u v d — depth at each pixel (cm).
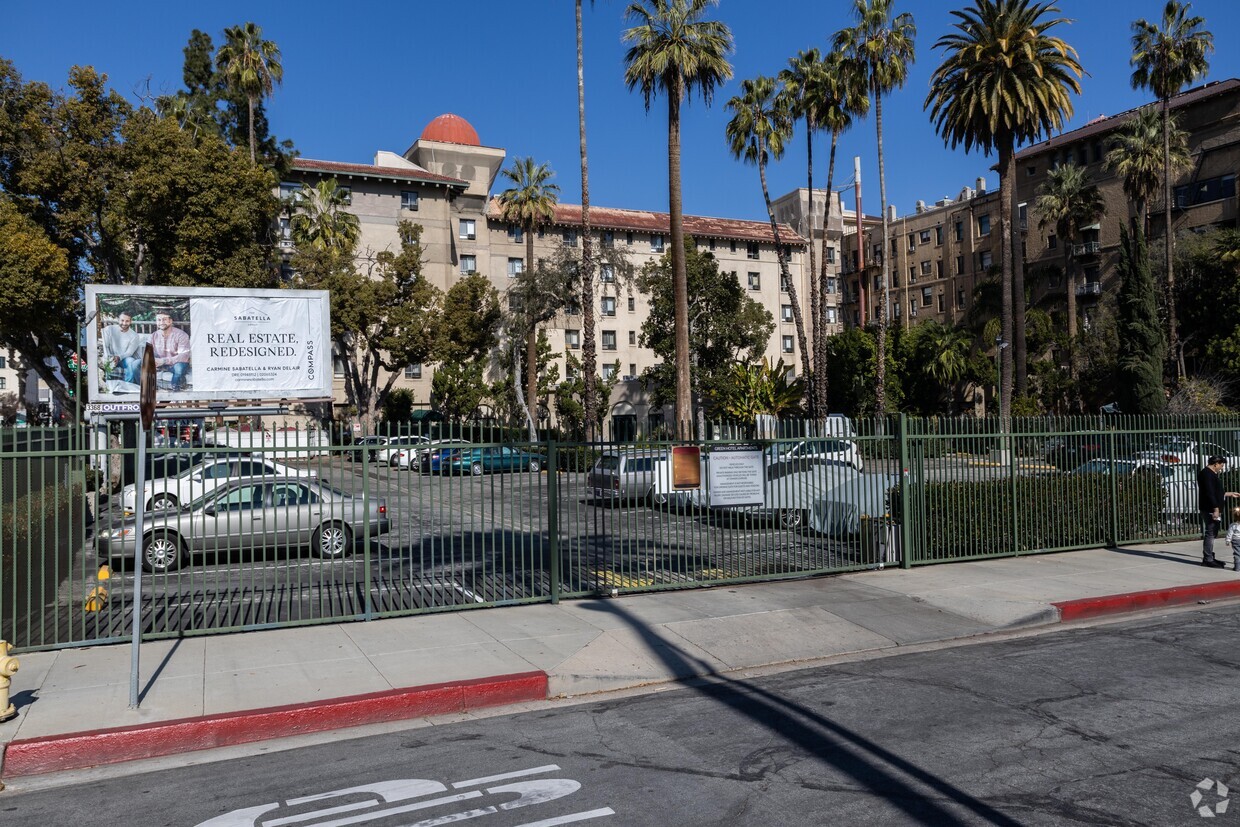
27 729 632
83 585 879
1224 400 4081
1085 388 4697
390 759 604
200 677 761
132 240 3186
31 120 2884
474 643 878
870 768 561
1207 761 564
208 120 4344
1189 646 887
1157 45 4175
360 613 989
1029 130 3253
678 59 2833
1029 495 1402
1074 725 642
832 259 8031
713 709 707
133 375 2220
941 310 6981
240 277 3128
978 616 1022
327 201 4428
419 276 4197
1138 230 3619
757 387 3581
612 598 1094
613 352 6078
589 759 592
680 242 2927
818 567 1248
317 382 2383
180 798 540
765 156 4050
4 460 882
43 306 2802
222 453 934
